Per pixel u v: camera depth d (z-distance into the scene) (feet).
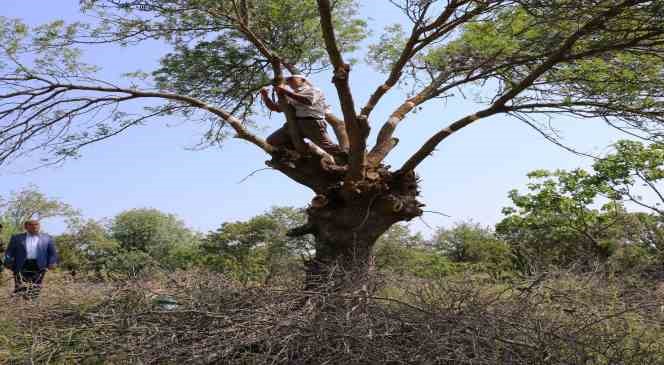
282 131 25.30
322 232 24.49
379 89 26.45
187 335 18.01
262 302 18.84
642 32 22.79
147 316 19.04
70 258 98.89
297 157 24.36
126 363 17.60
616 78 23.97
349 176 23.38
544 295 20.90
